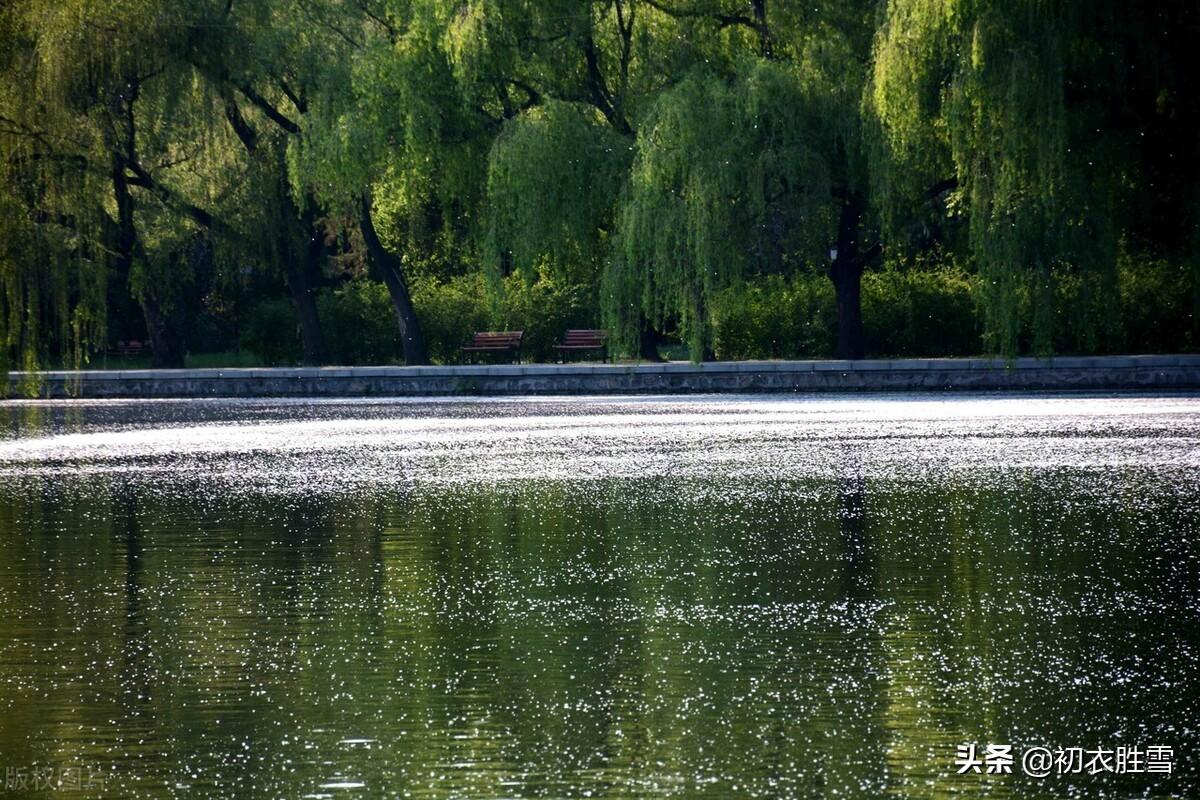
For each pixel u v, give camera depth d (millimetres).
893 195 110500
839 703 26672
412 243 151875
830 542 44125
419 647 31391
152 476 65125
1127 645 30703
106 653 31266
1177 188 111562
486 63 117750
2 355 103688
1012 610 34188
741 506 52031
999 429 81062
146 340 163250
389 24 131250
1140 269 124562
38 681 29000
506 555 42750
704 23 120312
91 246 113562
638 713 26234
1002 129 101938
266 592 37719
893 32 104188
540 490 57375
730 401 109312
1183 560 40281
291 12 128125
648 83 119500
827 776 22875
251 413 106688
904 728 25266
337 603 36156
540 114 118062
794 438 77688
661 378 119812
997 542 43688
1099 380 111938
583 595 36656
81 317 113188
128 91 124875
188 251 142750
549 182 116000
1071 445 71500
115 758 24172
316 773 23297
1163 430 79125
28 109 105062
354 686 28281
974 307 129500
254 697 27625
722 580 38406
